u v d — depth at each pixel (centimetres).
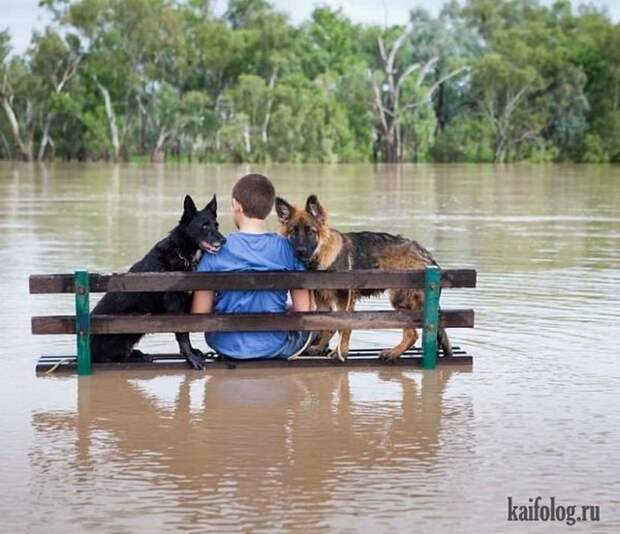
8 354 991
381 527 574
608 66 11144
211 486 634
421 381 895
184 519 584
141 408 806
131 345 940
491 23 11631
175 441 722
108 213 2869
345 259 961
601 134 11000
